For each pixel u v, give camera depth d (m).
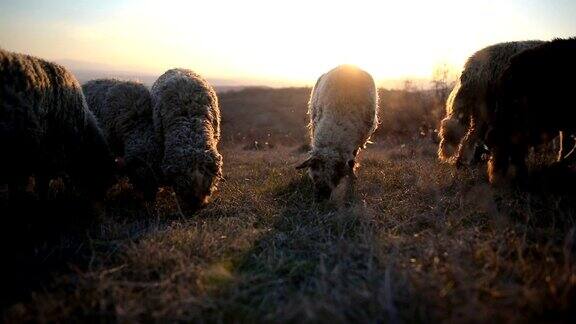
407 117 6.07
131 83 2.33
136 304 1.06
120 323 0.98
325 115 2.22
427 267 1.19
